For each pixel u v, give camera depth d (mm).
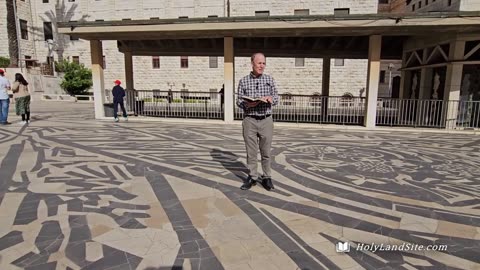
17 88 11070
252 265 2682
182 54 16578
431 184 4895
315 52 15531
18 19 31625
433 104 11188
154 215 3639
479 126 11000
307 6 26047
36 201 4020
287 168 5719
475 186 4824
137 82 30562
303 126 11461
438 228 3395
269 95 4188
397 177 5238
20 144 7602
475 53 10516
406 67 14164
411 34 10961
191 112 14648
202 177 5078
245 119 4363
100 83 12930
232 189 4531
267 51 15875
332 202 4098
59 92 30609
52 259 2736
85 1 31422
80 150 7004
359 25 9844
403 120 11508
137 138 8656
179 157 6441
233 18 10422
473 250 2957
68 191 4387
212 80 29453
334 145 8055
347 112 13953
